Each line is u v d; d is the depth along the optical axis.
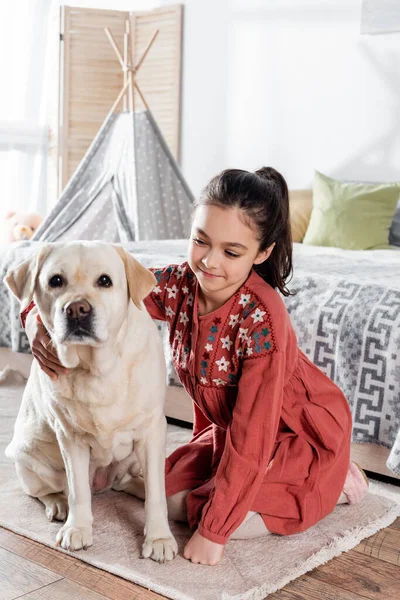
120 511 1.83
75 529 1.62
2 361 3.04
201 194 1.59
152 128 4.07
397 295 2.13
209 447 1.89
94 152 4.07
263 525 1.69
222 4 5.05
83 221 3.98
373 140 4.43
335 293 2.22
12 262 2.93
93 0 5.43
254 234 1.55
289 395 1.75
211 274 1.56
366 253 3.43
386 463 1.97
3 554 1.59
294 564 1.57
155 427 1.65
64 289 1.47
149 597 1.43
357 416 2.08
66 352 1.51
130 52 4.25
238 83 5.02
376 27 4.30
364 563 1.60
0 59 5.06
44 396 1.64
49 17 5.20
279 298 1.65
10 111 5.15
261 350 1.59
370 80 4.41
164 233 4.08
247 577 1.51
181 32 5.27
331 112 4.60
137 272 1.56
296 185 4.81
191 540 1.59
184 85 5.32
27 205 5.29
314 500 1.72
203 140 5.27
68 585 1.47
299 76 4.72
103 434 1.60
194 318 1.68
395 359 2.02
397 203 3.93
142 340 1.60
